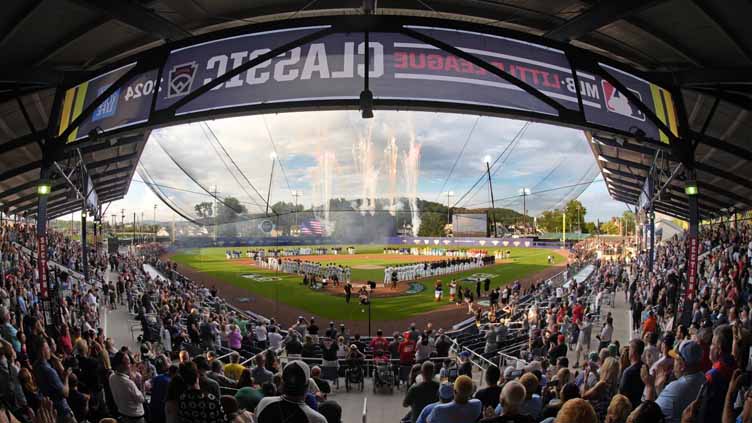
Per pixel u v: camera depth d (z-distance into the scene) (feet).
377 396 49.47
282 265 184.34
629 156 98.27
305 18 40.14
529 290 122.11
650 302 73.46
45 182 43.78
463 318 99.91
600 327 77.87
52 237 152.56
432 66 39.91
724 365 18.19
